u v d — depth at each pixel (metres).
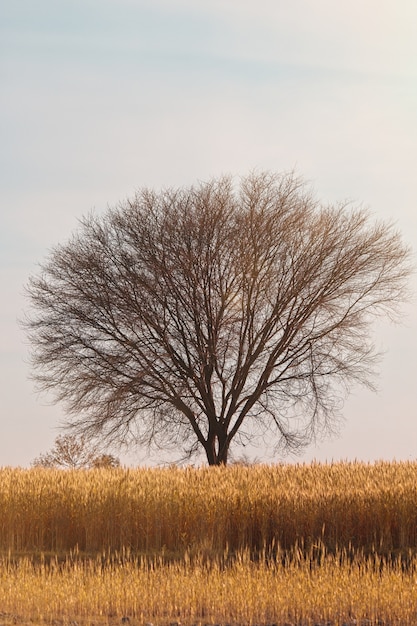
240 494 24.72
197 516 24.23
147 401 45.44
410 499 23.47
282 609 15.65
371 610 15.52
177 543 24.22
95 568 20.91
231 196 45.69
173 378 45.03
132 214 45.25
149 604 16.03
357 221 46.72
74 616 15.48
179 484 26.70
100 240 45.38
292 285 45.22
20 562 21.41
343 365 46.03
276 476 28.16
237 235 44.25
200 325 44.75
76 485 26.14
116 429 45.72
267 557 22.88
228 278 44.66
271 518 24.03
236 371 45.22
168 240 44.31
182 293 44.41
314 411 46.19
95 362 44.91
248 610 15.66
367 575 17.55
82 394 45.19
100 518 24.44
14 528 24.81
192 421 45.34
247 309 44.75
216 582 17.27
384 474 27.47
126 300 44.06
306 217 45.91
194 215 44.59
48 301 45.56
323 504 23.86
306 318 45.62
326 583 16.92
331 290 45.91
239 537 23.91
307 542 23.53
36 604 15.96
